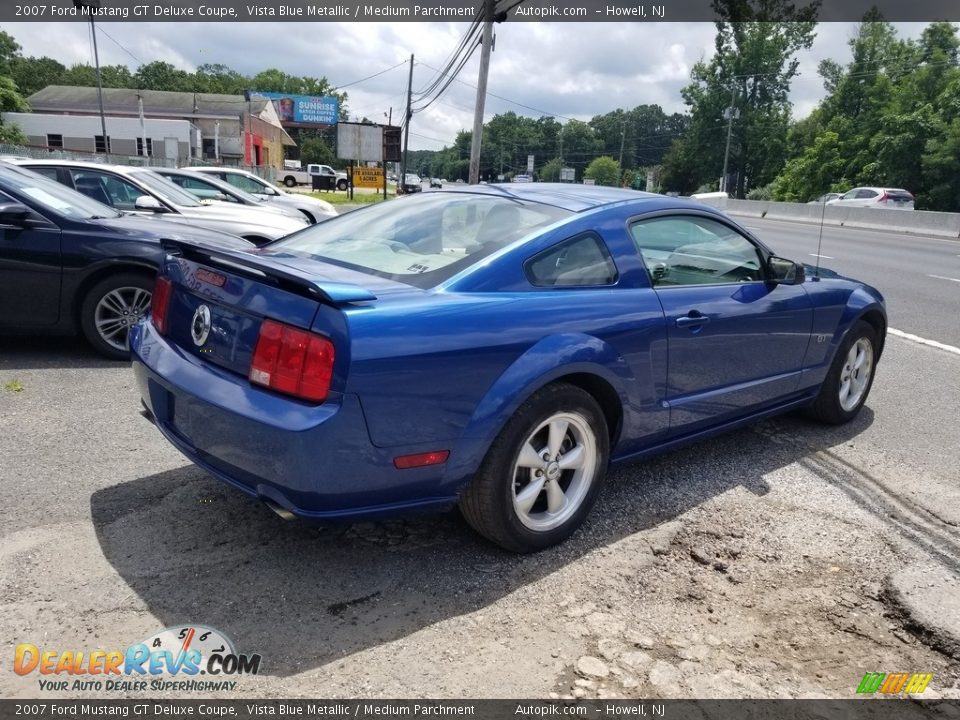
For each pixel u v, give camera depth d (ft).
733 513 11.75
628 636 8.49
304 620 8.49
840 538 11.05
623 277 10.89
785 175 167.32
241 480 8.85
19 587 8.80
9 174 18.33
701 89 203.21
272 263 9.08
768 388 13.56
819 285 14.70
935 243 71.05
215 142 165.58
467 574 9.62
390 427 8.32
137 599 8.71
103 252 17.90
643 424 11.21
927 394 18.99
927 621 8.98
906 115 130.41
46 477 11.78
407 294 8.86
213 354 9.18
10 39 186.91
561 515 10.33
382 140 104.12
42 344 20.02
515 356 9.18
